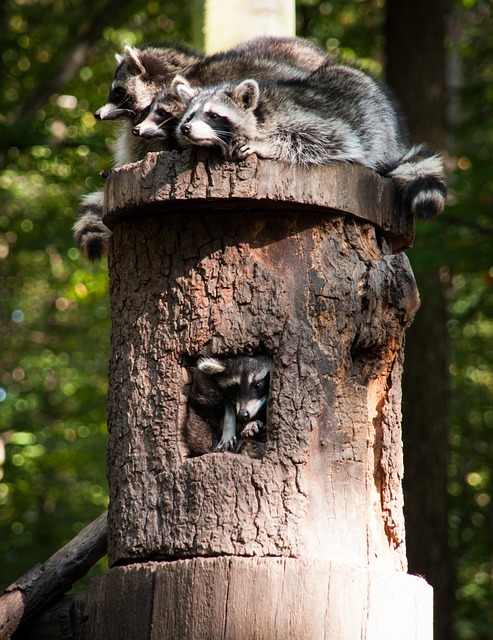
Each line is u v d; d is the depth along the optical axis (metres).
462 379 26.20
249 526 7.75
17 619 8.96
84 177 21.03
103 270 27.72
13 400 27.11
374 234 8.62
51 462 25.34
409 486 18.53
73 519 24.20
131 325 8.51
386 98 10.59
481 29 27.02
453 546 23.86
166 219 8.45
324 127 8.81
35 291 31.30
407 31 19.28
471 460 25.03
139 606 7.72
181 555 7.85
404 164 8.82
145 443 8.24
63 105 25.98
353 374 8.33
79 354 30.69
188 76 11.66
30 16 23.31
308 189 8.14
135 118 12.42
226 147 8.32
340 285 8.26
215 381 8.36
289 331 8.09
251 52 11.83
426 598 8.12
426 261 17.77
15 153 21.31
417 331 18.91
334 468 7.98
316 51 12.07
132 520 8.12
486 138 23.78
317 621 7.42
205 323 8.23
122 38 25.42
